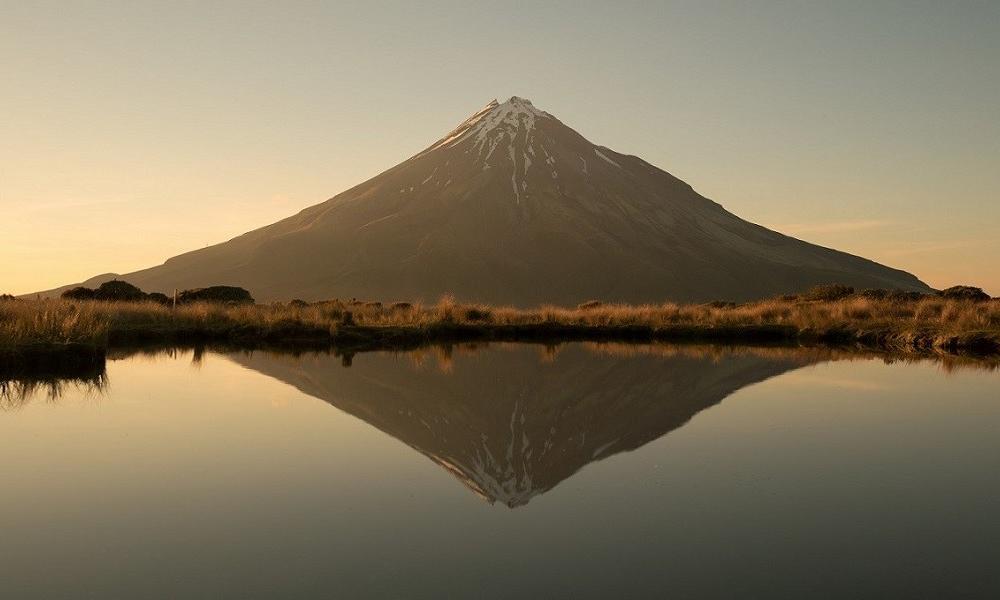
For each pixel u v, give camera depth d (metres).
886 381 18.42
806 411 14.28
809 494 8.95
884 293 56.88
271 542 7.39
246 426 12.80
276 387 17.33
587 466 10.28
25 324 22.09
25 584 6.45
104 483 9.33
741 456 10.77
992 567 6.77
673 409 14.62
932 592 6.26
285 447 11.27
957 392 16.59
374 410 14.45
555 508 8.46
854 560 6.93
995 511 8.27
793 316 36.41
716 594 6.23
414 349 28.17
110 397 15.74
